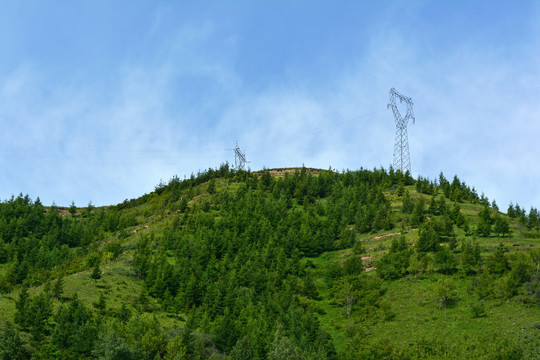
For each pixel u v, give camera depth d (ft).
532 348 295.28
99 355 286.25
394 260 457.27
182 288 411.95
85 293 397.19
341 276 454.81
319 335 345.72
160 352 313.53
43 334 316.81
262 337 328.49
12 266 492.95
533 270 397.80
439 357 300.40
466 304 384.27
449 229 529.04
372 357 313.32
